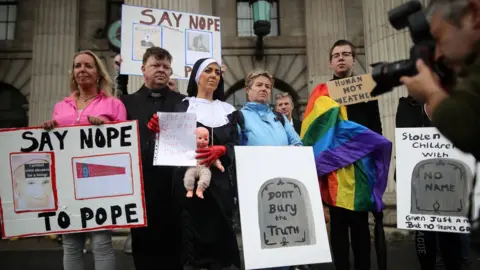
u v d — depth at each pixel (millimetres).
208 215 2459
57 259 5672
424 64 1255
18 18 10797
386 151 3012
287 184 2613
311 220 2582
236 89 10930
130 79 6520
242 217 2467
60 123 2730
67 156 2590
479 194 1563
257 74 3027
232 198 2625
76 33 10539
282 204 2566
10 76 10500
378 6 6855
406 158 2988
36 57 10289
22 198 2529
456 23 1147
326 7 10828
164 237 2758
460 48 1153
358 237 3012
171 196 2795
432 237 3068
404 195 2953
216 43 4387
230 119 2791
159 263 2732
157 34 4133
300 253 2504
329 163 3010
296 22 11117
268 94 3018
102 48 10625
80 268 2639
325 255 2537
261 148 2639
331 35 10695
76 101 2865
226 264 2465
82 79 2795
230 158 2633
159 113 2535
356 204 2926
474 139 1106
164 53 3012
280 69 10867
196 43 4285
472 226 1234
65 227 2533
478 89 1108
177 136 2535
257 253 2432
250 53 10844
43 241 7547
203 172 2455
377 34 6816
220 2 11078
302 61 10914
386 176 3010
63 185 2564
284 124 3023
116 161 2604
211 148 2494
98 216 2553
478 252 1236
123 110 2891
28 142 2576
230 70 10781
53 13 10469
